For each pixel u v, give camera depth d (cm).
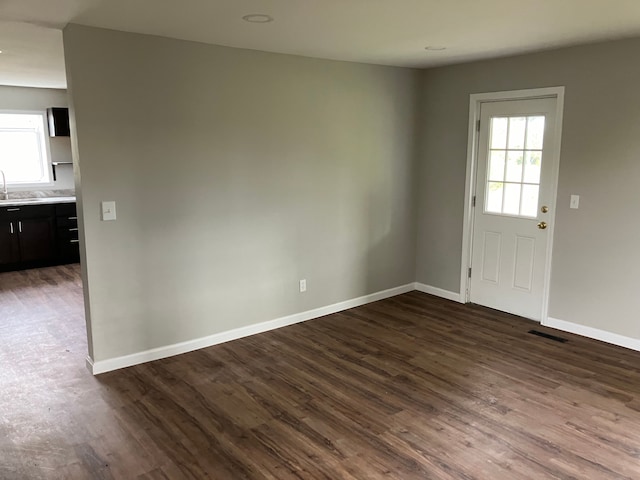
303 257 461
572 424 294
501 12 287
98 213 341
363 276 514
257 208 421
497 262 490
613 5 273
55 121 705
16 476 247
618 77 381
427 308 505
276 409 311
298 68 427
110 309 357
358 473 250
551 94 423
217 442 276
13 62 466
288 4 267
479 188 494
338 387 340
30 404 316
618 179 391
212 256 401
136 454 265
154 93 352
